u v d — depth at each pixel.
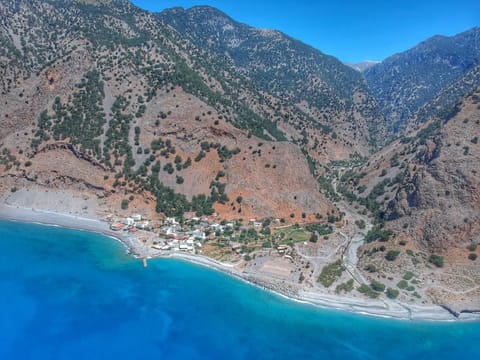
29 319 113.88
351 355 106.56
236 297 129.12
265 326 116.31
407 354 107.56
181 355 104.12
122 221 176.88
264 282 136.25
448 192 157.62
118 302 123.81
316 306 125.62
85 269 141.25
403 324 119.00
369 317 121.44
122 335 109.94
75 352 103.12
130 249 156.25
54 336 108.06
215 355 104.62
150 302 124.62
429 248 148.00
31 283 131.00
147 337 109.69
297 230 175.62
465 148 169.00
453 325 119.31
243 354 105.31
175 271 143.38
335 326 117.25
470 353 108.69
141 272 141.62
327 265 146.75
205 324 116.19
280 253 152.25
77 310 119.00
